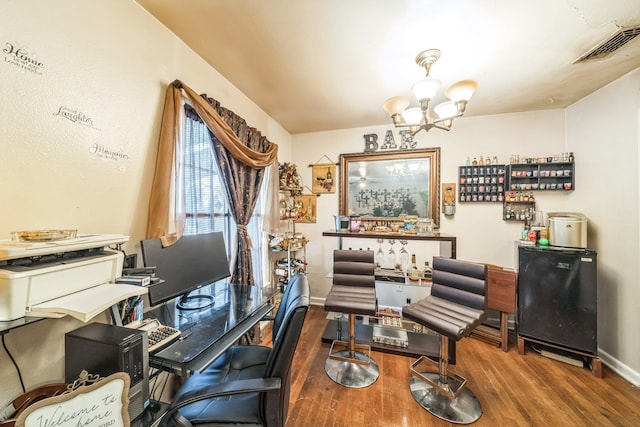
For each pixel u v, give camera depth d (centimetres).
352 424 151
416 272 243
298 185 334
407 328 225
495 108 266
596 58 176
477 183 284
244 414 103
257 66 190
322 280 348
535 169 268
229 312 146
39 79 96
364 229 286
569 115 258
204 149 187
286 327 105
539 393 176
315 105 260
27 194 93
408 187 311
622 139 202
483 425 150
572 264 211
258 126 263
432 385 173
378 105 260
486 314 170
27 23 92
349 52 171
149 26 140
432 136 303
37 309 75
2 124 87
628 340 195
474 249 289
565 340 211
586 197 237
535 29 147
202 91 180
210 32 154
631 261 194
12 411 79
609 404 166
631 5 128
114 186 125
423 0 127
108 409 71
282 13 137
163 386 149
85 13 110
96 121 116
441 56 175
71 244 84
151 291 124
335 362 212
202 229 185
